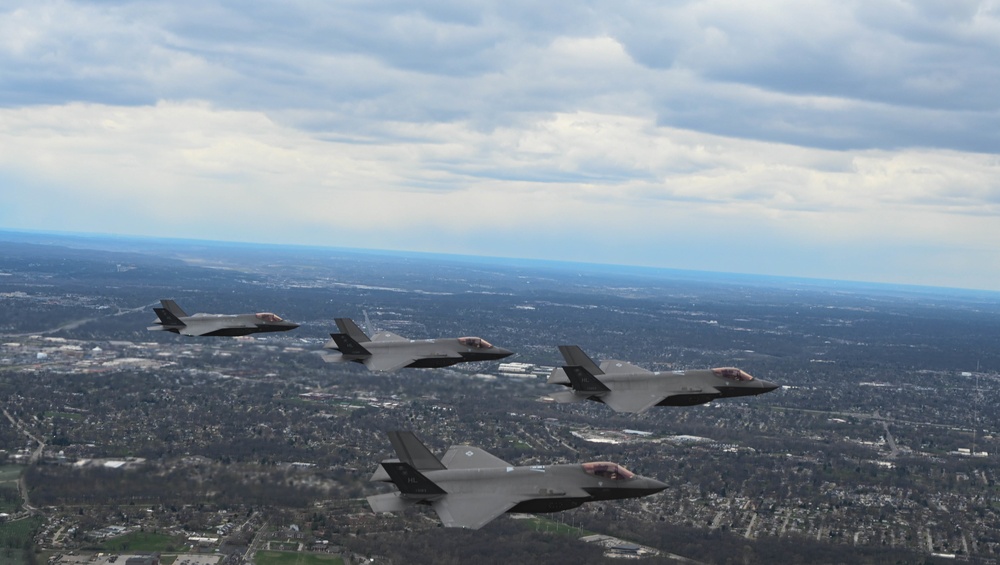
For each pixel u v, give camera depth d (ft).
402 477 263.29
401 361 386.11
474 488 269.03
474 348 395.96
